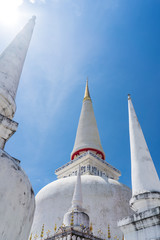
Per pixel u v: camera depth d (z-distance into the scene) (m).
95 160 30.33
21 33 8.02
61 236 13.19
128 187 26.45
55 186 24.19
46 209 21.83
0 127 4.73
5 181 3.26
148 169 8.51
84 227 14.15
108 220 20.44
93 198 22.05
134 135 9.83
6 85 5.81
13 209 3.20
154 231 6.48
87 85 48.41
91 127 37.44
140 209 7.62
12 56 6.82
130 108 11.01
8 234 3.00
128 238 7.18
